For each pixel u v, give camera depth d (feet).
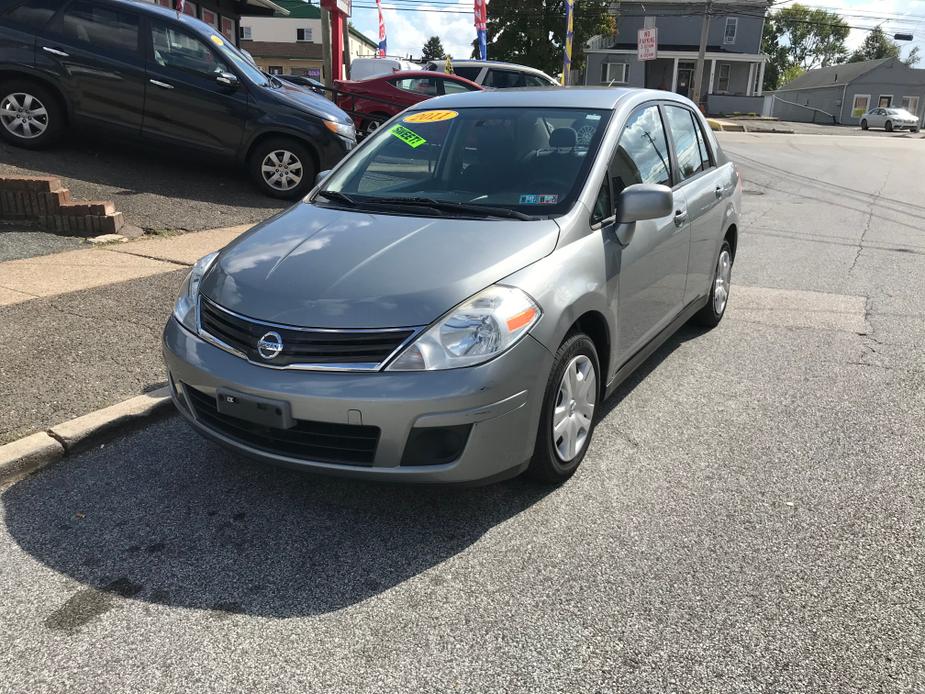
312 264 10.33
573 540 9.93
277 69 183.21
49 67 29.07
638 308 12.95
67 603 8.70
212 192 30.76
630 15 158.10
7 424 12.23
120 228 24.62
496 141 13.21
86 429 12.25
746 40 158.51
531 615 8.52
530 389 9.74
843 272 25.07
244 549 9.76
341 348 9.24
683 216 14.60
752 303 21.35
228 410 9.71
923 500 10.92
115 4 29.48
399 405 8.99
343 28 51.70
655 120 14.83
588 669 7.71
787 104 169.78
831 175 54.70
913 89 172.14
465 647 8.03
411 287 9.59
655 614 8.52
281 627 8.33
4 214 24.47
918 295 22.26
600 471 11.75
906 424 13.48
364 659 7.86
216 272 10.89
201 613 8.55
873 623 8.38
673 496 11.02
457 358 9.18
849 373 15.97
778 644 8.05
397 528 10.24
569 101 13.82
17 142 30.27
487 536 10.05
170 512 10.59
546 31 127.24
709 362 16.63
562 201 11.62
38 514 10.48
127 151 33.24
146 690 7.44
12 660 7.82
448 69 50.90
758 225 33.86
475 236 10.73
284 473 11.66
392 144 14.12
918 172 58.13
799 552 9.67
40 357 14.82
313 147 30.96
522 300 9.75
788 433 13.11
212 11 62.64
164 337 10.94
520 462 9.99
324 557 9.61
